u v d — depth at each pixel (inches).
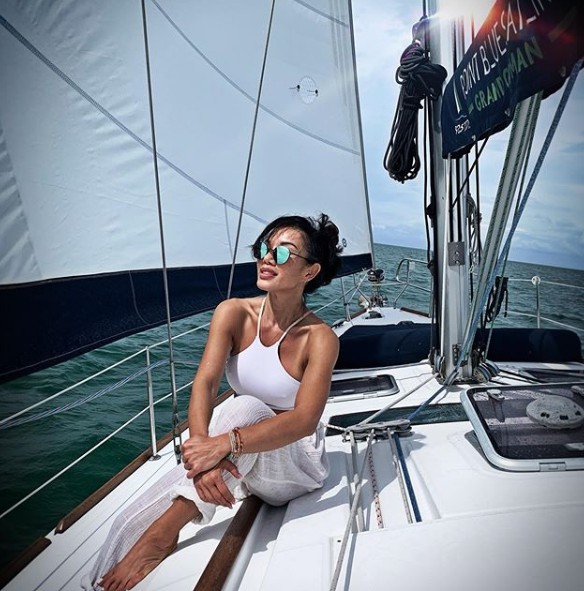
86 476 124.0
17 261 65.6
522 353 105.3
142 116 89.7
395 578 41.6
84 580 51.1
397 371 107.0
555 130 43.6
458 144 75.5
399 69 88.4
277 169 163.5
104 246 82.4
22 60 69.7
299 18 165.8
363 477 64.2
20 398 185.0
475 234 89.8
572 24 39.5
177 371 212.5
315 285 61.4
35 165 70.5
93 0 80.4
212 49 128.2
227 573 47.4
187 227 120.5
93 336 74.9
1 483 121.6
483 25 59.7
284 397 60.7
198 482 50.9
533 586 38.2
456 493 54.5
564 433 60.9
